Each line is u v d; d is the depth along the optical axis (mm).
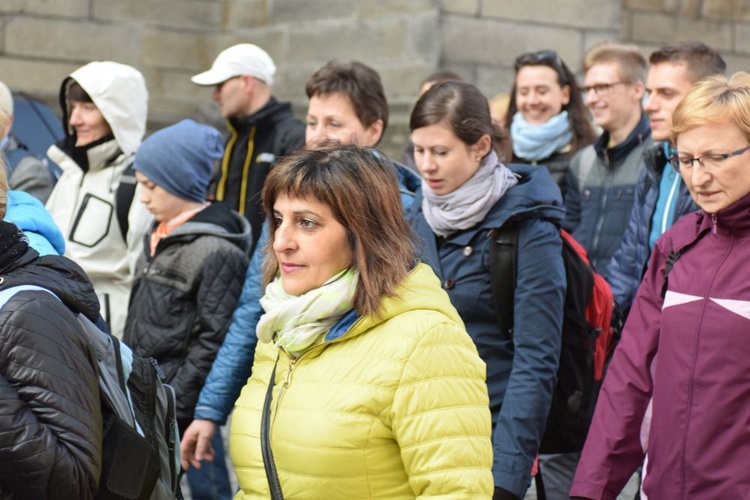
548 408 9516
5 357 6609
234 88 17031
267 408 7270
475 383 7047
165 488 7918
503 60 27016
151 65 31000
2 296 6797
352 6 27891
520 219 9750
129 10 30703
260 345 7676
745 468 8039
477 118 9906
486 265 9828
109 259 13453
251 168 17016
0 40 29453
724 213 8273
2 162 7266
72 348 6812
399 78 26719
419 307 7051
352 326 7035
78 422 6676
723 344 8141
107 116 13578
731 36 32156
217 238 11359
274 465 7141
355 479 6906
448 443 6820
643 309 8945
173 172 11633
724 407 8102
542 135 16734
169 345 11211
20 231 7207
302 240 7086
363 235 7020
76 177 13758
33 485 6512
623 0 30953
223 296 11195
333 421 6906
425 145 9938
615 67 14953
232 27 31016
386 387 6875
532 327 9547
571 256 10172
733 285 8211
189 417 11117
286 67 29312
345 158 7098
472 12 26703
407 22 26688
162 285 11320
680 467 8289
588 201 15219
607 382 9000
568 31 27578
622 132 15141
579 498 8828
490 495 6969
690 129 8320
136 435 7477
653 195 12266
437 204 10062
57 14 30000
